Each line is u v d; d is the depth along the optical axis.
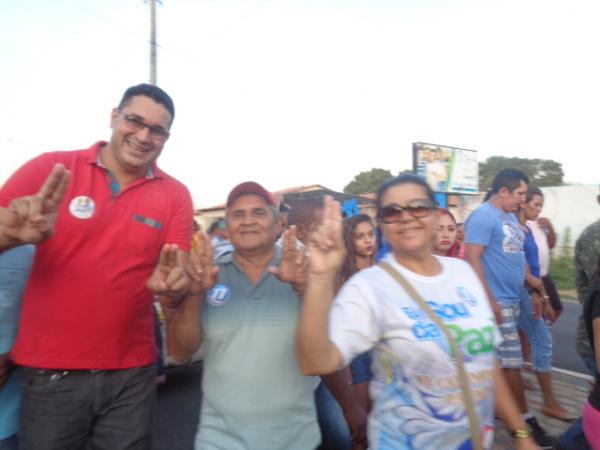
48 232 1.82
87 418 2.28
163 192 2.45
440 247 3.93
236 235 2.25
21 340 2.21
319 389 2.77
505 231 3.81
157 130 2.34
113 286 2.23
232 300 2.22
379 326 1.80
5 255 2.26
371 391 1.95
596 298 2.36
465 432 1.76
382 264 1.96
